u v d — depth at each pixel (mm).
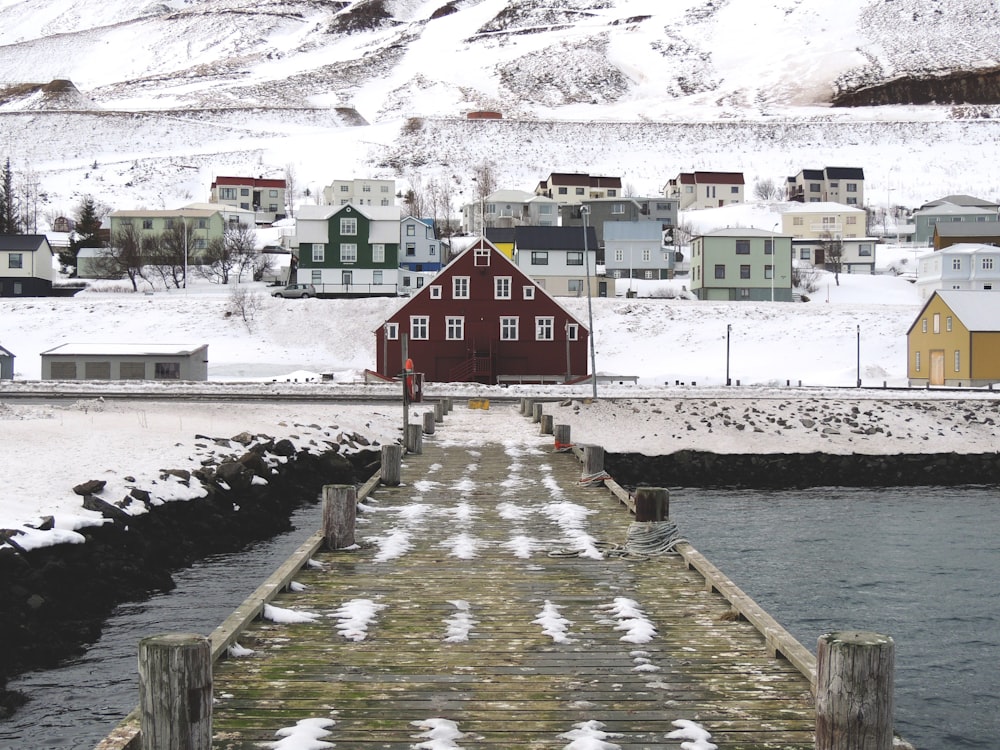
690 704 10688
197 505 26719
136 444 30844
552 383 71188
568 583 15938
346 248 100312
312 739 9680
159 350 67438
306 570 16688
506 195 152500
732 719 10281
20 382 59000
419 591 15336
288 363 82250
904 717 16922
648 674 11625
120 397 53281
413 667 11805
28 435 31234
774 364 79875
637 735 9891
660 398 53375
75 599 19438
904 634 21109
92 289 108438
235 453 33031
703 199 180750
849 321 87312
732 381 71750
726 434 48094
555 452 34719
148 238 117750
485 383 70750
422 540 19391
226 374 76688
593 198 158000
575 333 71250
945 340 70438
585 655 12281
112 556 21188
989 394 59438
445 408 49750
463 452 34719
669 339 85312
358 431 43500
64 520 21125
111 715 14883
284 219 171750
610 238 118750
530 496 25281
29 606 17828
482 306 71188
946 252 102625
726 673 11648
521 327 71250
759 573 26469
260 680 11328
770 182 197000
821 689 8531
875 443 47938
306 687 11125
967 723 16688
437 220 158875
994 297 70312
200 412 42844
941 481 45844
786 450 46562
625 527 20891
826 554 28938
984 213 144875
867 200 190500
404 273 103312
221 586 22250
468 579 16141
